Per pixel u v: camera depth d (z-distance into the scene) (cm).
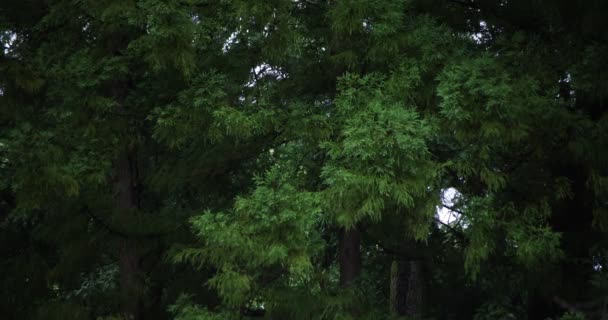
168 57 931
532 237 959
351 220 917
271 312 1005
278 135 1066
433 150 1119
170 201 1345
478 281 1341
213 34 997
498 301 1373
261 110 980
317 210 920
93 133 996
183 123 971
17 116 998
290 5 988
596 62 972
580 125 994
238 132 962
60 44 1052
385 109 895
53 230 1017
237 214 955
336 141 971
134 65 1083
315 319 1008
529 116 946
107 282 1385
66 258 1049
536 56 1019
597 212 1052
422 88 988
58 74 966
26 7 1065
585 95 1104
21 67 968
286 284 1055
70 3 1013
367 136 884
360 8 937
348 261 1127
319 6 1084
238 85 1034
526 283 1123
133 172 1160
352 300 1027
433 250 1207
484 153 963
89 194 1001
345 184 891
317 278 1055
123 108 1069
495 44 1059
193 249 977
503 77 923
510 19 1109
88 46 1072
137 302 1065
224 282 933
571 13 1012
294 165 1062
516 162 1105
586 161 1024
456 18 1127
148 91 1060
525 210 1004
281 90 1068
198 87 973
